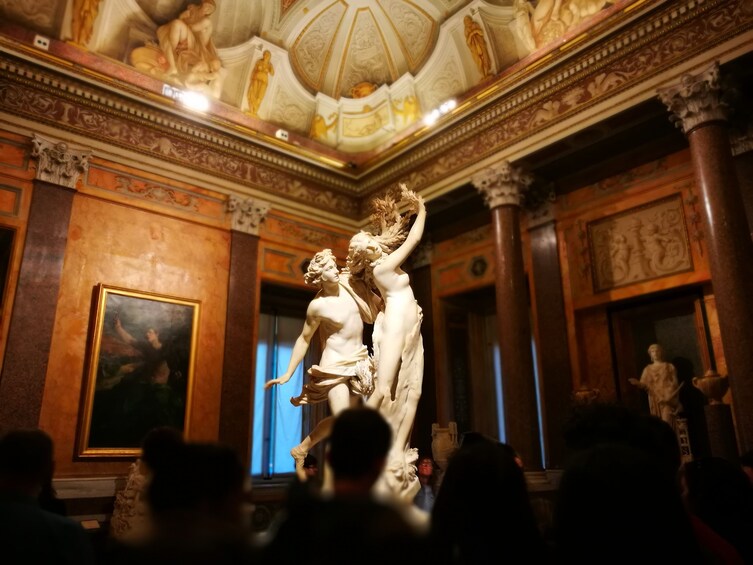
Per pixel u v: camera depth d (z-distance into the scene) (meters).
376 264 4.50
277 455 14.09
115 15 11.25
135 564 1.20
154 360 10.63
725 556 2.14
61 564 2.18
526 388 10.01
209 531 1.31
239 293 12.03
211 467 1.65
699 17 8.65
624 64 9.55
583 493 1.70
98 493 9.46
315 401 4.43
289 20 13.03
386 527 1.16
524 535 1.96
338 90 14.30
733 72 8.35
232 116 12.80
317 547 1.17
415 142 12.74
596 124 9.82
